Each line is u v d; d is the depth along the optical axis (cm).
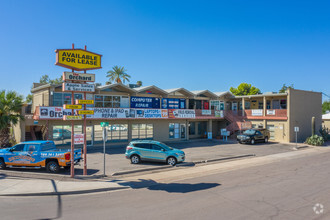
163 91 3083
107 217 793
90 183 1209
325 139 3591
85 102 1365
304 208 881
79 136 1362
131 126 2873
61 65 1303
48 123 2377
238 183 1245
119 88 2834
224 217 794
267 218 789
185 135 3344
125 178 1353
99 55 1425
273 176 1406
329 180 1308
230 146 2839
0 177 1302
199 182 1270
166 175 1438
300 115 3391
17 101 2223
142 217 792
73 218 784
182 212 838
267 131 3219
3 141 2261
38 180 1250
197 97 3544
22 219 774
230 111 3712
